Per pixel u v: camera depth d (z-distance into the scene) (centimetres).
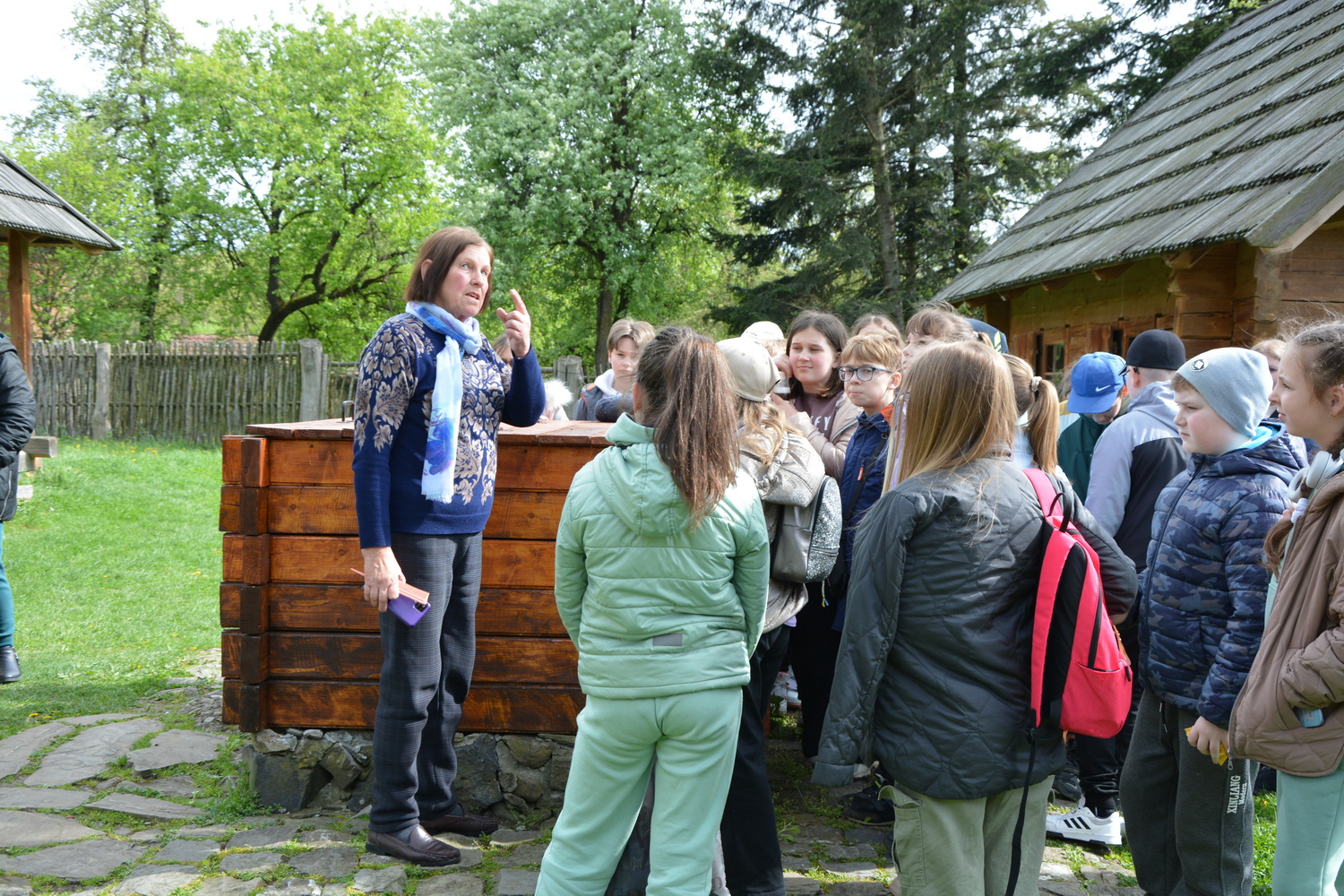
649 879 230
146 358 1482
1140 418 347
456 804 328
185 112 2638
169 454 1270
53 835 314
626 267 2450
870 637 226
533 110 2325
